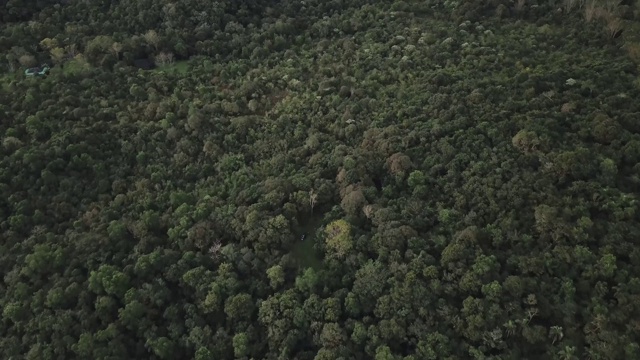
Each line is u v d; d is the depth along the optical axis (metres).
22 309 98.12
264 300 99.38
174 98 141.50
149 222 110.69
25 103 133.88
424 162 114.69
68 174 121.19
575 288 91.88
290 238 106.81
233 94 143.88
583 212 98.88
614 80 128.12
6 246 107.56
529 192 102.94
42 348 93.25
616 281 90.94
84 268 104.06
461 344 89.44
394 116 129.38
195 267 104.06
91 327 96.81
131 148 128.12
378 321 94.38
